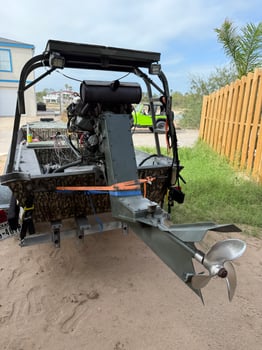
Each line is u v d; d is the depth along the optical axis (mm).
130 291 2264
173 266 1361
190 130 14906
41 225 3070
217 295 2230
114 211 1880
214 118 7059
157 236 1460
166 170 2562
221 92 6633
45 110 24812
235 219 3521
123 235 3178
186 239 1258
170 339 1812
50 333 1850
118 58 1998
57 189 2195
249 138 5363
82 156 2318
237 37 7129
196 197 4156
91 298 2176
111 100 2072
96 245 2963
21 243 2232
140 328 1897
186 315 2020
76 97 2584
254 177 5008
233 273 1222
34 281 2367
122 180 1897
